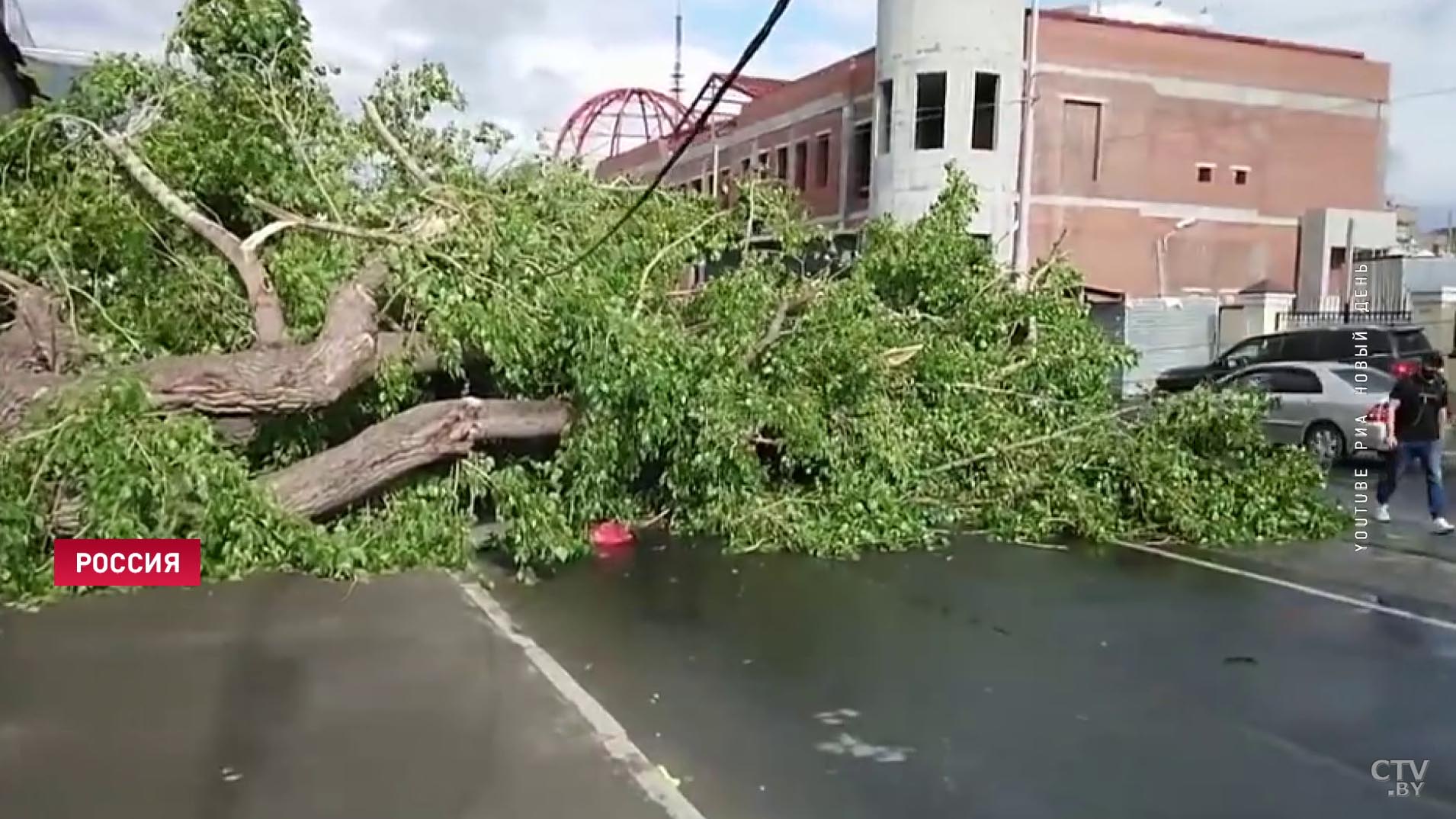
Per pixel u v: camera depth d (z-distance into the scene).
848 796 4.57
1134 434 10.98
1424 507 12.88
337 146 10.52
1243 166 30.55
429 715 5.24
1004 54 26.84
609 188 12.20
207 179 9.55
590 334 8.88
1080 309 12.73
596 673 6.06
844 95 31.08
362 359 8.30
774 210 13.44
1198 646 6.84
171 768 4.59
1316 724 5.51
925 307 12.91
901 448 10.16
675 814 4.27
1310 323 24.11
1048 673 6.26
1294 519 10.60
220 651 6.12
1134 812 4.48
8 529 6.79
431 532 8.30
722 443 9.30
